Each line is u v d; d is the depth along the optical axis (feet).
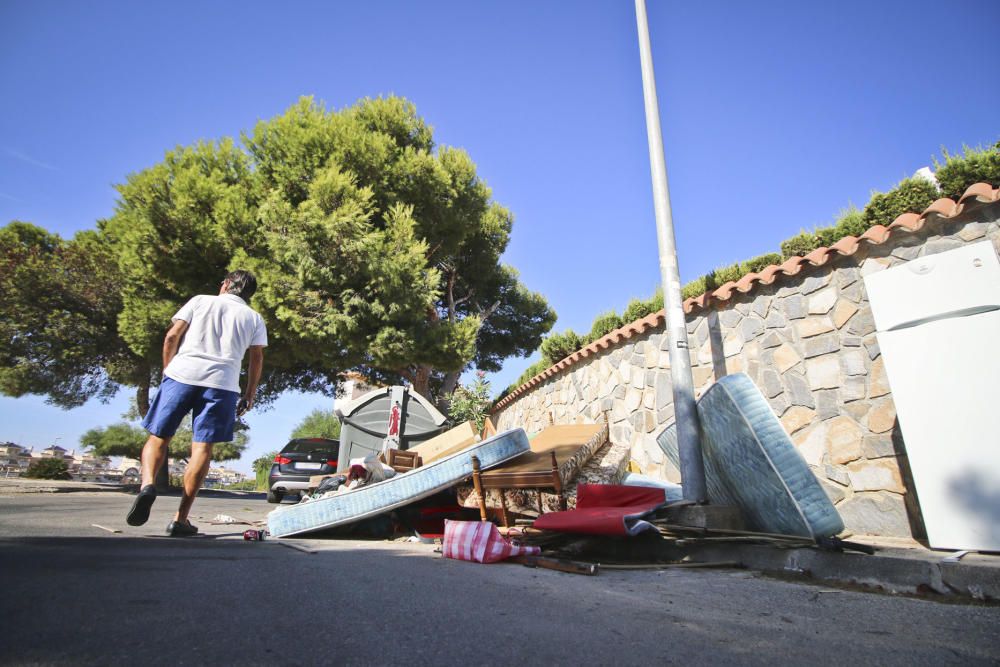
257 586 5.88
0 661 3.08
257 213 34.55
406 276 35.63
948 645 4.68
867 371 13.97
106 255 44.34
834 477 14.28
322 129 37.68
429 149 47.32
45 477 79.66
